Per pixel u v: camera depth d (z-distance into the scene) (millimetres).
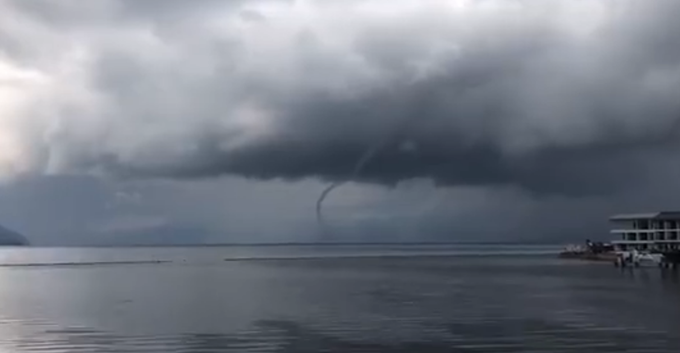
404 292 81375
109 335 46312
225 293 83125
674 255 149375
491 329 47125
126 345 42312
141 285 100562
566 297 71438
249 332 47375
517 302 66125
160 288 93750
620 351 38250
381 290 85500
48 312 61500
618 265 154250
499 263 187875
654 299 68188
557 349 39156
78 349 40969
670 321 50188
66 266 185875
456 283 97875
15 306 67562
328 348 40844
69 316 57938
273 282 106000
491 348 39875
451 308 61188
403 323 51062
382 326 49562
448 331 46531
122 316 57750
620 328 46719
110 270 157500
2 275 134500
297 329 48656
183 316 57562
